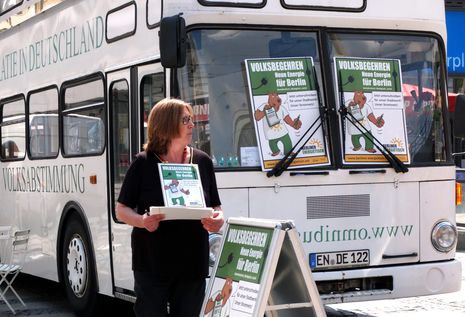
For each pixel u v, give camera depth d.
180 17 6.84
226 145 7.17
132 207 5.31
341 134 7.45
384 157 7.57
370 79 7.61
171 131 5.26
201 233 5.32
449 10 19.59
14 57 11.19
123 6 8.20
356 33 7.63
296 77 7.39
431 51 7.93
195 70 7.14
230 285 5.20
